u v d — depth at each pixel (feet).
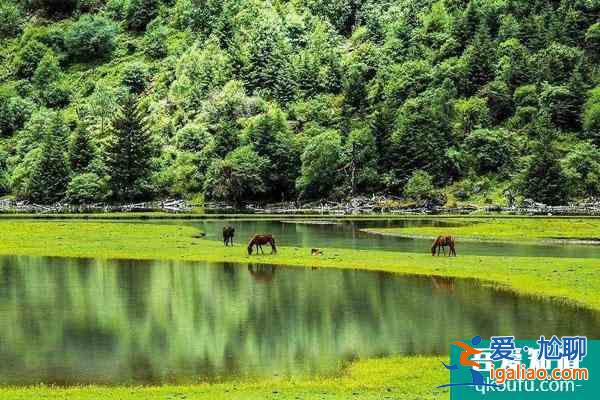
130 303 245.24
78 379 166.81
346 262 335.06
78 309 235.40
